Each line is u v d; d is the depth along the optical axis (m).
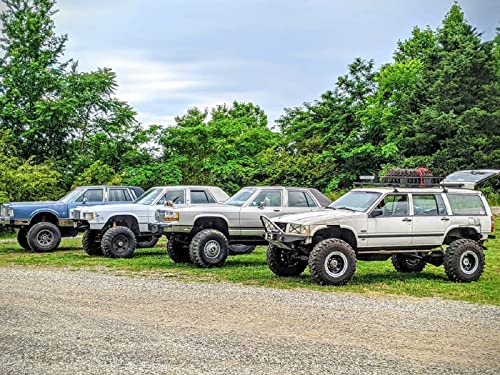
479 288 10.91
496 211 26.95
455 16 43.34
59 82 33.25
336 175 31.47
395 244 11.55
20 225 17.53
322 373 5.89
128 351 6.59
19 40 34.66
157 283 11.12
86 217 15.88
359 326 7.83
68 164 32.06
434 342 7.09
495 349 6.82
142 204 16.41
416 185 12.23
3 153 28.78
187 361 6.25
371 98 32.84
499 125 31.34
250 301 9.41
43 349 6.66
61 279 11.62
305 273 12.50
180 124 30.17
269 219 11.79
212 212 13.58
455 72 32.19
